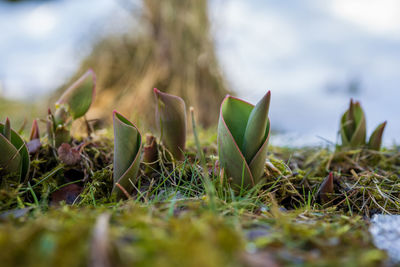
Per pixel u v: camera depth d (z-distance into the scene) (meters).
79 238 0.36
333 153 0.59
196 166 0.50
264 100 0.45
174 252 0.34
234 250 0.36
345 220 0.43
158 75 1.09
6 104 1.07
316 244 0.38
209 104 1.12
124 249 0.36
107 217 0.36
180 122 0.50
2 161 0.46
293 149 0.64
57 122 0.52
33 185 0.49
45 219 0.39
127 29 1.21
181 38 1.10
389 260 0.38
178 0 1.09
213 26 1.14
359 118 0.59
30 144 0.52
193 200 0.45
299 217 0.44
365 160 0.59
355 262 0.37
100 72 1.15
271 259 0.37
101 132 0.60
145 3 1.12
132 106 1.05
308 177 0.54
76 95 0.52
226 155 0.46
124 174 0.46
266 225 0.41
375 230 0.41
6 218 0.41
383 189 0.51
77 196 0.48
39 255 0.33
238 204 0.44
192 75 1.09
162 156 0.51
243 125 0.48
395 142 0.65
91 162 0.52
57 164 0.52
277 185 0.50
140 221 0.39
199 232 0.37
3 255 0.34
